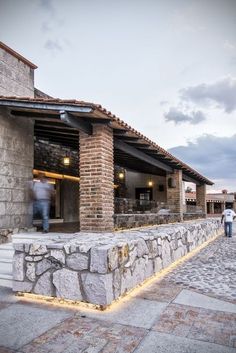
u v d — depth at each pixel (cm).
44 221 755
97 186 644
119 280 426
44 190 766
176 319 359
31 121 827
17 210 762
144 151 944
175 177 1262
